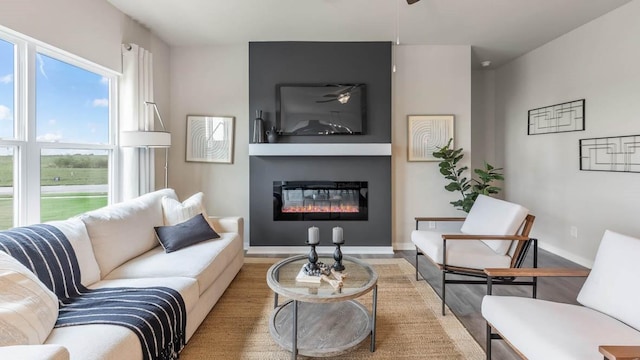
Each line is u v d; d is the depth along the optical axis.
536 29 3.62
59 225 1.93
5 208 2.24
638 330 1.39
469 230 2.92
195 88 4.17
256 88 4.00
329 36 3.85
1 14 2.08
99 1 2.95
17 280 1.35
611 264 1.60
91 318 1.50
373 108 4.02
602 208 3.30
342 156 4.05
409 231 4.21
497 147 5.12
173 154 4.19
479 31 3.69
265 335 2.11
